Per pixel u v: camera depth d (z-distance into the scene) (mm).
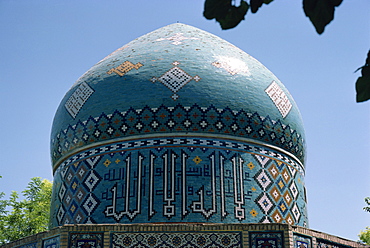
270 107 12234
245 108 11852
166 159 11250
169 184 11055
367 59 2855
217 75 12039
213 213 10898
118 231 9773
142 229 9789
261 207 11344
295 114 12922
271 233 9773
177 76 11883
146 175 11180
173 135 11438
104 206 11180
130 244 9719
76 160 12008
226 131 11602
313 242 10367
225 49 12961
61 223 11859
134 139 11547
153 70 12062
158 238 9758
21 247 10773
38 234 10438
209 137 11508
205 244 9742
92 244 9688
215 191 11078
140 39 13461
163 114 11508
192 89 11711
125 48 13219
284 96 12805
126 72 12227
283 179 12008
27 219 18500
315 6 2648
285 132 12344
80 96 12406
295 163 12602
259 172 11633
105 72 12516
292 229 9883
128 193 11109
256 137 11844
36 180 19672
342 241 11180
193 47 12664
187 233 9789
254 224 9828
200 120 11492
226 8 2758
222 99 11734
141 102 11664
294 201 12125
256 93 12180
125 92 11875
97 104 12008
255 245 9719
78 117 12180
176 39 13023
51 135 13117
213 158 11336
